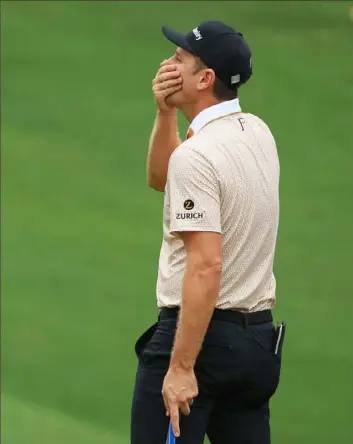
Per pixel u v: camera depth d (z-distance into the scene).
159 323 13.75
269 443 14.39
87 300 35.75
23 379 29.62
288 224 40.81
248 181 13.26
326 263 37.22
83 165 48.44
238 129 13.51
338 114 51.91
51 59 61.12
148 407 13.67
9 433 24.30
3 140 51.50
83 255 39.62
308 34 61.34
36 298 36.06
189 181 12.98
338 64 57.53
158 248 40.06
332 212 41.84
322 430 25.42
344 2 66.19
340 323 32.41
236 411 14.09
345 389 27.92
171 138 15.23
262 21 64.06
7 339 32.91
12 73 59.31
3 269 38.75
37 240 41.16
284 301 34.22
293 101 53.53
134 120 53.12
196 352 12.80
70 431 24.81
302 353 30.33
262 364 13.62
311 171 45.91
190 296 12.71
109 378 29.72
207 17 65.50
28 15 67.62
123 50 61.75
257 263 13.59
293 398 27.48
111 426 25.73
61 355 31.55
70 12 67.81
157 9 67.81
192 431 13.59
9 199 45.31
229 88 13.66
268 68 57.28
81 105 55.22
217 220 12.95
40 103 55.59
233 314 13.45
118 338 32.78
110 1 69.38
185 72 13.68
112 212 43.53
